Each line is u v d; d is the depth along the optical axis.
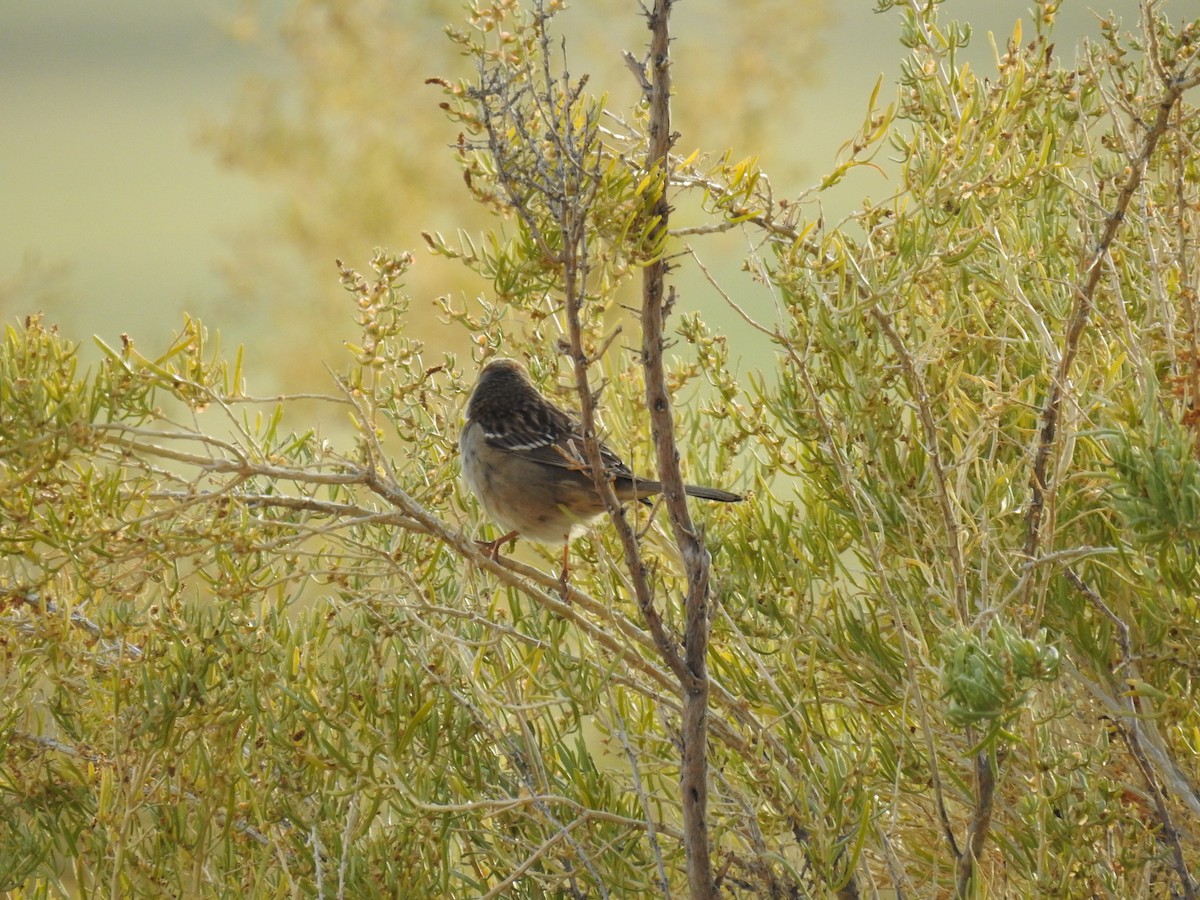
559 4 7.08
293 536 8.09
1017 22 8.90
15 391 7.34
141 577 7.99
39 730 9.02
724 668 9.12
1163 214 9.10
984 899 7.55
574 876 8.36
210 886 8.22
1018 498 9.02
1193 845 8.31
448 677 8.57
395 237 32.03
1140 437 6.80
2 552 7.58
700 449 10.87
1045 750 8.04
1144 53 8.40
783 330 8.95
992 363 9.70
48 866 8.55
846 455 9.17
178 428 7.77
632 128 8.26
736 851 8.95
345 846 7.59
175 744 8.19
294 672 8.48
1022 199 9.54
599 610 9.00
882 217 8.90
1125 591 8.55
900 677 8.72
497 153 6.64
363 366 8.68
